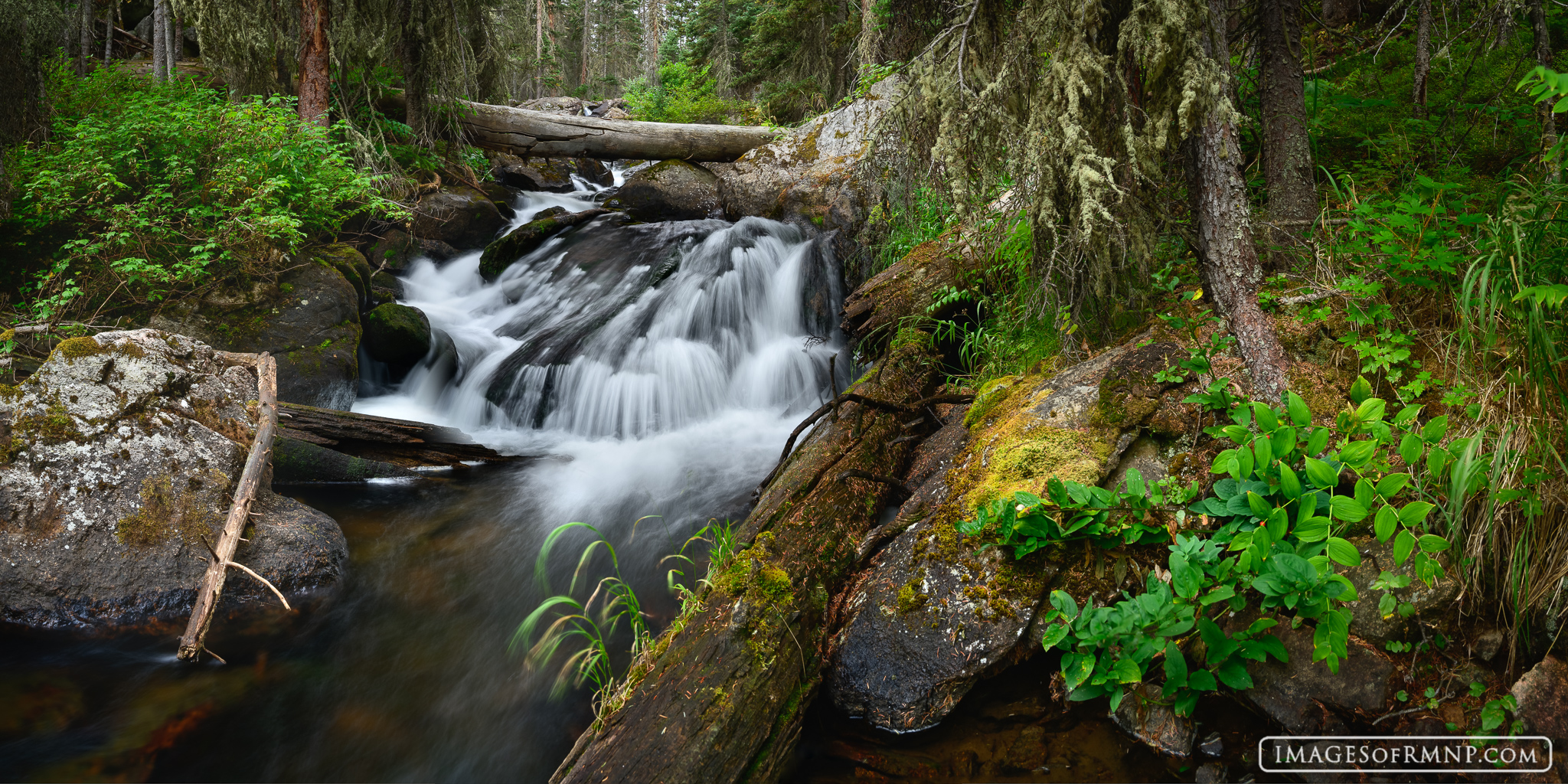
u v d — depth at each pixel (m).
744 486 5.07
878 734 2.64
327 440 5.18
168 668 3.26
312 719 2.97
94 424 3.72
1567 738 2.10
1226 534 2.60
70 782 2.58
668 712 2.38
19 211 6.42
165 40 12.19
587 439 6.29
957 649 2.65
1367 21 5.74
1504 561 2.38
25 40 7.27
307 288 6.52
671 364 6.71
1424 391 2.84
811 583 2.96
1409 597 2.40
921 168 3.97
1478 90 4.25
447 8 9.91
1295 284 3.33
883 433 4.05
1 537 3.49
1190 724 2.44
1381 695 2.30
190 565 3.68
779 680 2.57
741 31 23.06
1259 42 3.69
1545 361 2.39
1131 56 3.27
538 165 13.07
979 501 3.01
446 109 10.27
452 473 5.51
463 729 2.93
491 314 8.50
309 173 7.39
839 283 7.33
